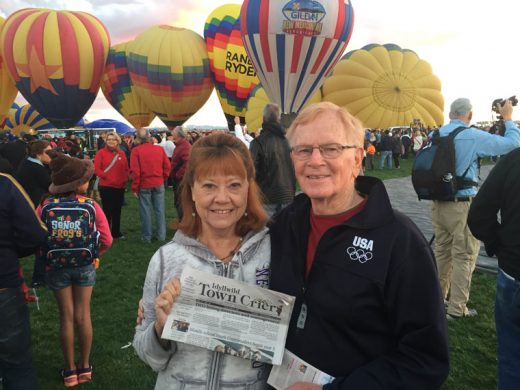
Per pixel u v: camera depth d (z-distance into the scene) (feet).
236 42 70.79
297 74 51.29
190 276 3.98
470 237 11.16
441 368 3.51
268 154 13.56
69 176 8.05
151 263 4.35
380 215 3.77
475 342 10.30
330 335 3.73
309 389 3.69
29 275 15.84
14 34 64.28
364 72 85.66
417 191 11.48
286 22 47.55
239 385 4.05
